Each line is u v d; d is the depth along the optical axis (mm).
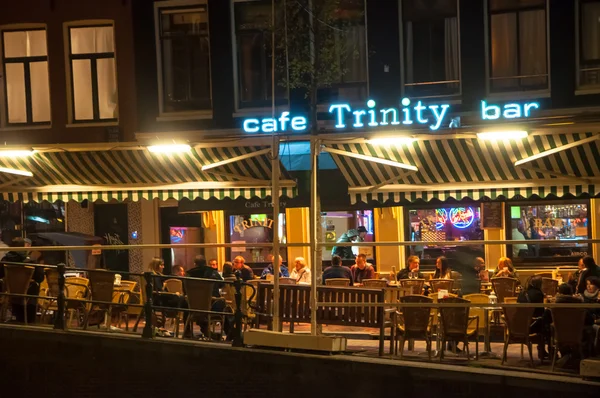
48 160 16984
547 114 17141
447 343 13414
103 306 13250
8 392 12734
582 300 11906
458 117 16672
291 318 13008
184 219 20250
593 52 17297
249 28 18859
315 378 11797
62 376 12617
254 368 12023
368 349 13445
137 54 19328
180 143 15945
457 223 18562
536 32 17625
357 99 18344
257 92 18859
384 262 18906
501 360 12359
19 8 19750
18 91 19938
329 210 18406
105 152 16891
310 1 16031
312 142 12297
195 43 19188
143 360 12406
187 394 12242
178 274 16453
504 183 14891
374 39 18156
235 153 16391
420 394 11375
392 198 15320
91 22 19578
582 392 10680
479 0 17750
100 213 20406
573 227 18109
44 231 20547
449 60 17984
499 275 15320
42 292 14961
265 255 19578
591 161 14445
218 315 12984
